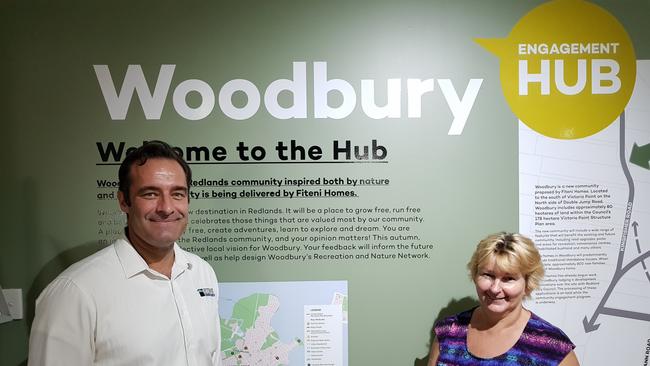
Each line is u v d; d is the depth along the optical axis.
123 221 1.93
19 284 1.93
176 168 1.44
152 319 1.41
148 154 1.42
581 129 1.95
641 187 1.96
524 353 1.60
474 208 1.95
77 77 1.89
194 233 1.93
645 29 1.94
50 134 1.90
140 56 1.89
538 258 1.63
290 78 1.91
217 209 1.93
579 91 1.94
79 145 1.90
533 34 1.92
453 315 1.86
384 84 1.92
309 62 1.91
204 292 1.61
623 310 1.97
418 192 1.94
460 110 1.93
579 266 1.96
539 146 1.94
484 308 1.67
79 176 1.91
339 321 1.96
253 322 1.96
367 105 1.92
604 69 1.94
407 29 1.91
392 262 1.96
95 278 1.37
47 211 1.92
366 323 1.96
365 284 1.96
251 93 1.91
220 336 1.83
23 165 1.91
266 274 1.95
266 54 1.90
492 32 1.92
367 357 1.96
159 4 1.89
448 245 1.95
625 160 1.96
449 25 1.91
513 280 1.61
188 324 1.49
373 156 1.93
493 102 1.93
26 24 1.88
